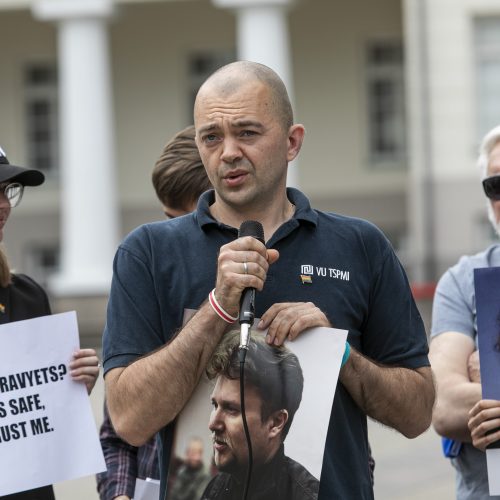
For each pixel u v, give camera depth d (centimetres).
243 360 457
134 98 3572
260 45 3005
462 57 3058
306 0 3212
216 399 473
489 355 549
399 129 3509
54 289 3070
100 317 3025
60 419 574
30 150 3684
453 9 3059
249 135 468
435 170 3073
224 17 3544
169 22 3556
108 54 3319
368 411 493
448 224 3067
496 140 598
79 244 3095
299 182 3528
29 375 572
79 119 3102
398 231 3503
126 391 474
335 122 3509
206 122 469
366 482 494
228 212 493
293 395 471
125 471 618
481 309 551
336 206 3506
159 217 3556
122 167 3572
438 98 3073
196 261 488
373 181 3500
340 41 3497
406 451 1484
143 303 490
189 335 463
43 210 3616
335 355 472
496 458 545
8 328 572
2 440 566
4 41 3659
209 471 473
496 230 604
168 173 646
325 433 469
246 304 459
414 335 508
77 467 573
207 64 3584
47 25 3641
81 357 578
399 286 507
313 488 467
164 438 490
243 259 454
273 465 470
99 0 3091
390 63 3512
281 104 474
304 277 486
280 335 472
